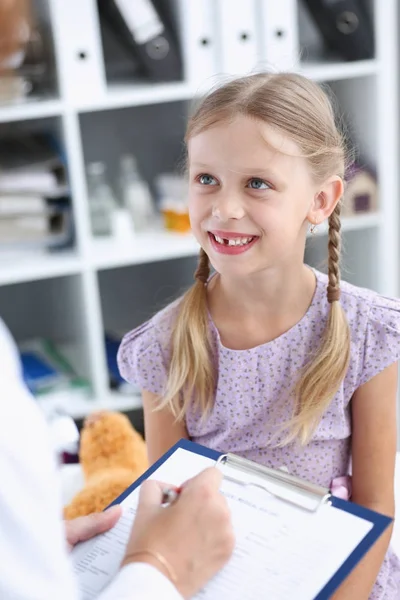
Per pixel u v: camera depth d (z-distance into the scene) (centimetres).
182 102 242
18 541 57
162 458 92
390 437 114
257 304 110
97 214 222
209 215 101
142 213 226
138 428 238
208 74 205
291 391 112
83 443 149
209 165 99
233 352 112
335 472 116
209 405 115
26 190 201
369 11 213
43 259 209
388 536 103
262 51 204
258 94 100
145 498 81
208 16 201
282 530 80
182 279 260
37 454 58
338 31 213
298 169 100
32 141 219
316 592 74
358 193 223
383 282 230
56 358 237
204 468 90
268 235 99
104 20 219
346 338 109
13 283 246
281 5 201
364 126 224
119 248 214
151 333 117
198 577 75
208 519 77
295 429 109
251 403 114
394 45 219
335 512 81
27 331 251
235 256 101
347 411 114
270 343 111
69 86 195
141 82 212
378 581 112
